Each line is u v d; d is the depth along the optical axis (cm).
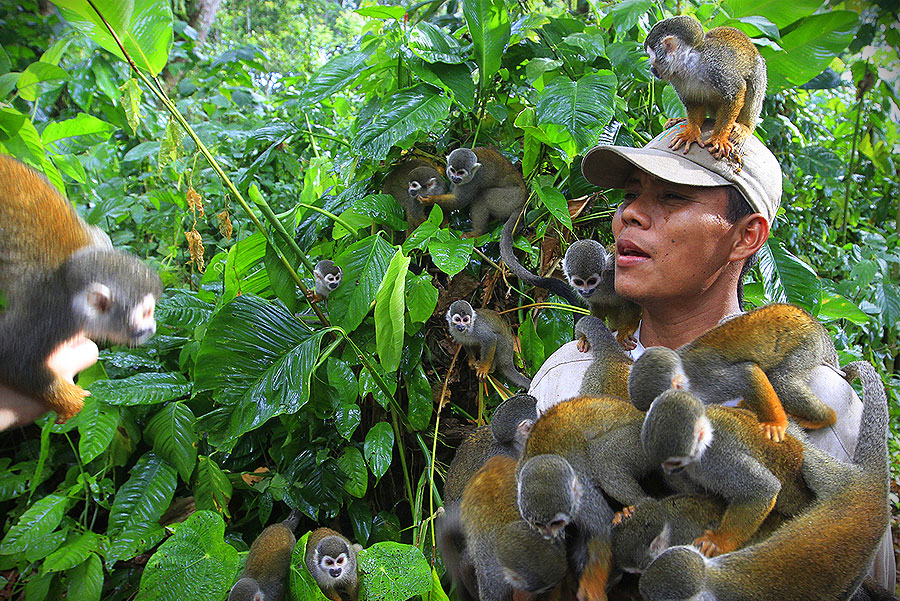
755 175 226
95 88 542
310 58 1266
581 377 260
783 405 210
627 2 385
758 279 386
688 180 215
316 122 528
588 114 335
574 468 206
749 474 179
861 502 177
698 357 217
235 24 1788
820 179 648
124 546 364
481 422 365
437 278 404
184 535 304
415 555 291
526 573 195
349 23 2038
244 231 541
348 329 348
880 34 527
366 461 366
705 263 226
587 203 388
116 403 388
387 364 322
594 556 190
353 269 356
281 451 387
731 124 228
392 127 372
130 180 669
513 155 428
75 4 297
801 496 186
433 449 350
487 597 218
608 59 382
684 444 178
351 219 377
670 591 160
